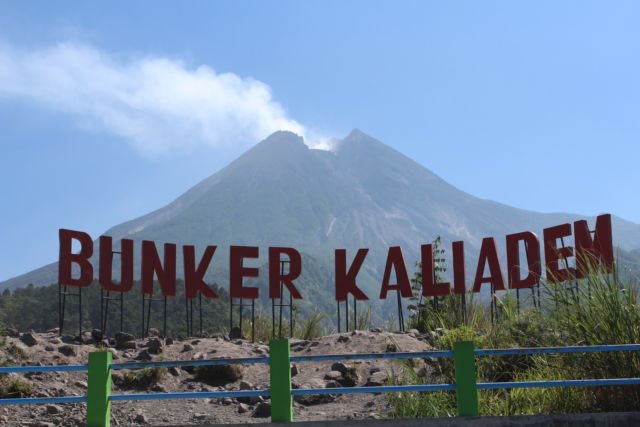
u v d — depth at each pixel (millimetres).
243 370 17672
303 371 17500
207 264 25578
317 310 26656
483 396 13109
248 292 25859
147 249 25203
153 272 25219
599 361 11727
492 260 25047
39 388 15312
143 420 14023
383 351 18391
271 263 26031
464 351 10719
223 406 15242
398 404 13477
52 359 17266
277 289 25859
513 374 13852
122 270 24484
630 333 11508
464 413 10547
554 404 12148
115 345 20047
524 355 14039
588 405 11875
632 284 12078
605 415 10352
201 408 15039
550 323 13273
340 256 26531
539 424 10328
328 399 15523
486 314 20109
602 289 11977
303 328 25438
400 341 19266
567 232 23656
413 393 13727
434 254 25453
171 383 16703
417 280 25734
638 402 11445
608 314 11750
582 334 12000
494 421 10375
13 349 17078
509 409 12422
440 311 22969
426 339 20266
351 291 26297
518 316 14984
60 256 23125
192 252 25703
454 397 13406
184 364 10797
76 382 16125
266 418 14258
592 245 22531
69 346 18125
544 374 12688
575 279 12375
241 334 24031
